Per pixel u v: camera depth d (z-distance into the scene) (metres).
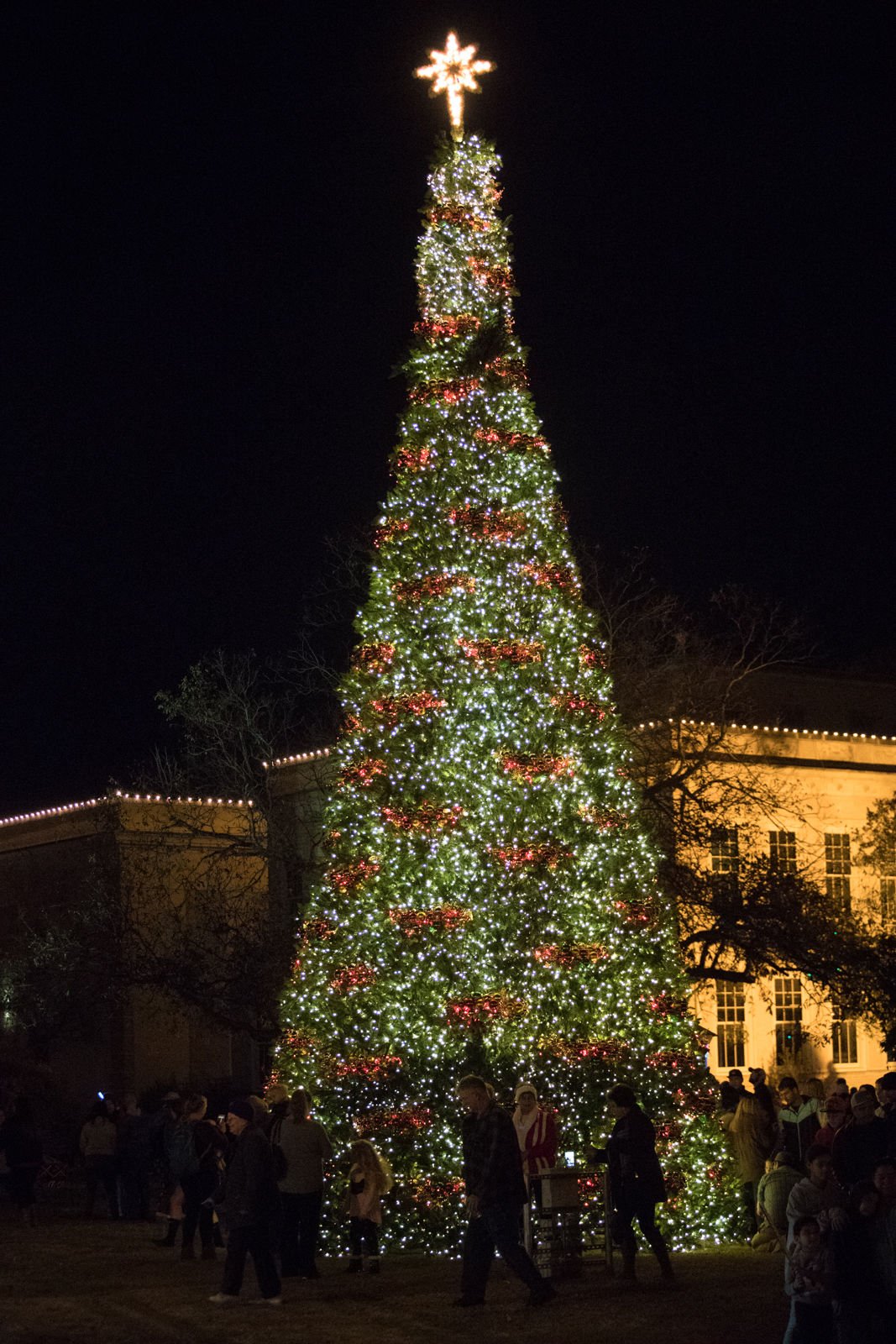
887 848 35.38
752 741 34.66
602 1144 19.12
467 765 20.14
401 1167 19.39
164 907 37.53
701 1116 20.08
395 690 20.84
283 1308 14.77
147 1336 13.31
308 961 20.69
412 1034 19.80
